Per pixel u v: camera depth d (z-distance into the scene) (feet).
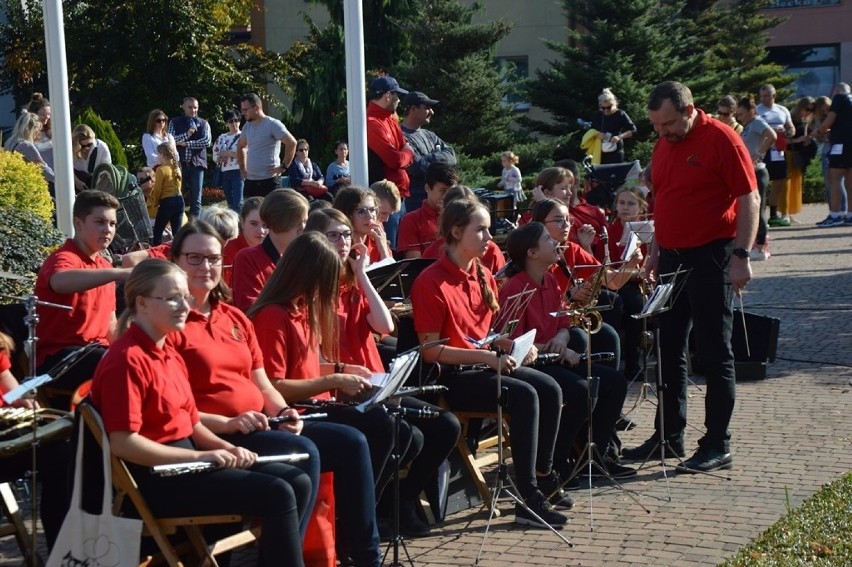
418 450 17.22
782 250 51.26
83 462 13.06
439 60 67.15
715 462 21.11
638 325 27.55
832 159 59.57
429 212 26.43
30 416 14.84
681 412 22.21
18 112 74.95
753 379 28.32
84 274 18.30
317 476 14.55
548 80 71.61
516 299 19.31
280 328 16.05
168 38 72.54
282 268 16.28
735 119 48.62
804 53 105.81
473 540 17.54
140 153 70.59
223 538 14.62
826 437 23.12
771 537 17.16
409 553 16.96
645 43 71.15
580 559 16.53
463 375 18.69
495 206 38.27
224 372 14.89
